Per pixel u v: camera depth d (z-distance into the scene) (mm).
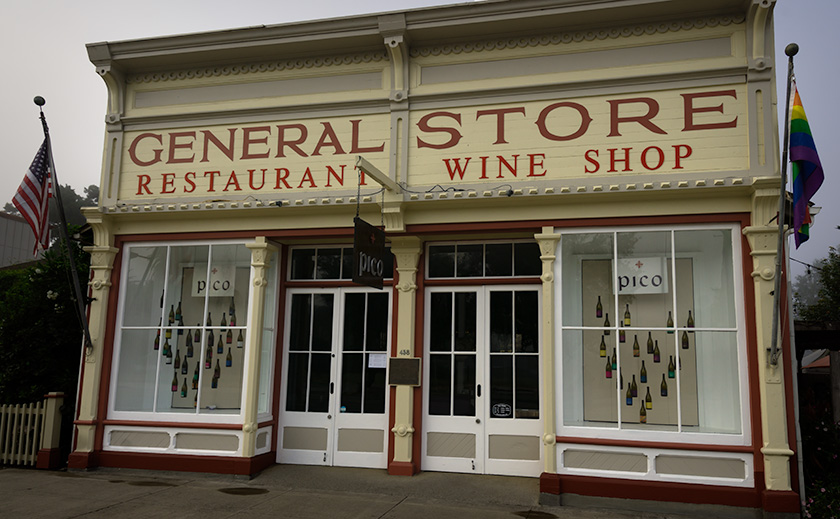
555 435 6539
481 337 7492
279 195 7754
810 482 6648
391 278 7977
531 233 7219
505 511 6172
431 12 7285
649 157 6777
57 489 6859
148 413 7805
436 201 7137
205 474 7426
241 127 8055
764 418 6016
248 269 7918
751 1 6512
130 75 8516
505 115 7262
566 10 6965
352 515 5949
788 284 6211
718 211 6477
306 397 8008
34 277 9328
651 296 6652
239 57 8102
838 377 7789
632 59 7000
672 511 6176
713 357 6422
